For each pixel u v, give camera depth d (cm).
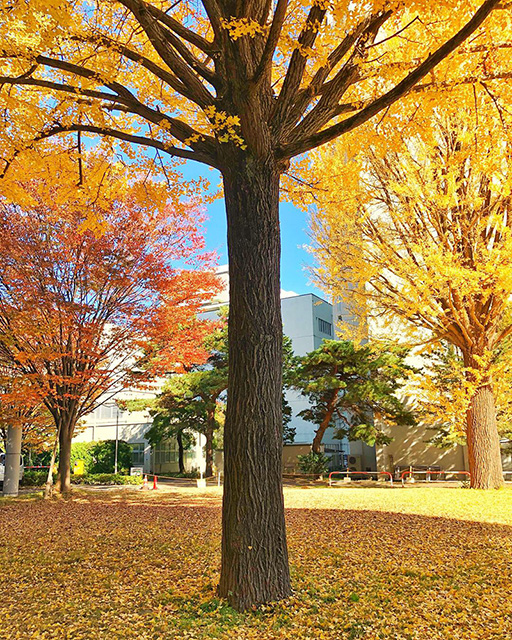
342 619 378
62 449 1442
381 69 507
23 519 952
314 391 1927
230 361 434
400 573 487
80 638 363
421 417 1638
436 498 988
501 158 835
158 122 479
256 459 413
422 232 1083
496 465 1161
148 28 425
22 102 516
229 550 410
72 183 614
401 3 426
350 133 804
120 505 1145
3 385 1301
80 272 1188
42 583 502
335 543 613
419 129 603
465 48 562
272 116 447
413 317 1242
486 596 421
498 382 1226
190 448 3134
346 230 1163
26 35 459
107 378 1288
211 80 459
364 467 2452
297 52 423
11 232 1070
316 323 3469
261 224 440
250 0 410
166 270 1224
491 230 1105
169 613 400
